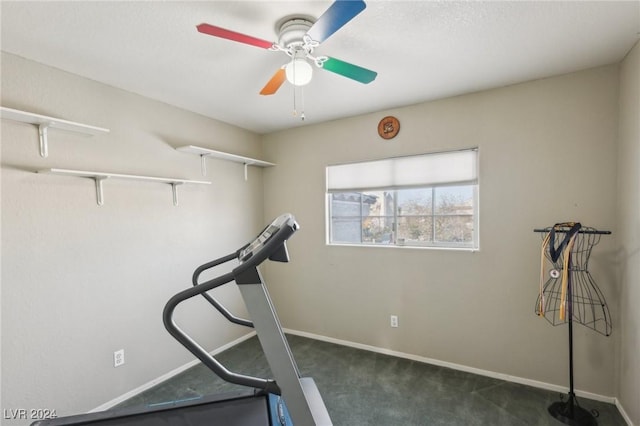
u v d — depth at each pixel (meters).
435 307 2.79
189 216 2.92
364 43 1.82
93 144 2.23
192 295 1.21
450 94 2.61
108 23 1.58
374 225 3.16
